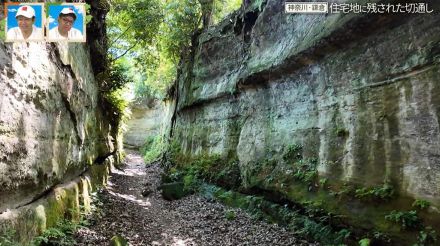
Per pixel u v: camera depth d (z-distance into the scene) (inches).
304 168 380.2
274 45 463.8
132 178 777.6
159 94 1605.6
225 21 703.7
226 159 582.2
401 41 272.2
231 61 638.5
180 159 799.1
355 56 319.6
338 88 342.3
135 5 774.5
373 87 298.7
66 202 325.1
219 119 654.5
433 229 232.4
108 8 566.9
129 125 1777.8
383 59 289.4
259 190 450.0
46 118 277.3
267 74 461.1
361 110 311.1
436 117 239.3
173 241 344.8
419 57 254.5
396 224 257.4
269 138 466.9
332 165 339.0
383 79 288.5
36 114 253.0
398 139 271.9
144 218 426.3
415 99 257.8
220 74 671.8
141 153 1601.9
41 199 274.4
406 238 246.8
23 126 228.5
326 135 357.1
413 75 260.8
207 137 687.1
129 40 854.5
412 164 257.8
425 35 252.5
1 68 195.2
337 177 329.4
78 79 391.2
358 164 307.0
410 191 255.6
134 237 341.4
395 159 272.8
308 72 392.8
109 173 724.0
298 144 403.5
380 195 272.4
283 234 352.8
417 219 243.1
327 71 358.6
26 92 232.1
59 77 311.1
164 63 1119.0
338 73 341.4
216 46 704.4
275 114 467.5
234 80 590.9
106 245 298.8
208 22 828.0
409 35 265.4
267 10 493.0
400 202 261.3
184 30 845.8
